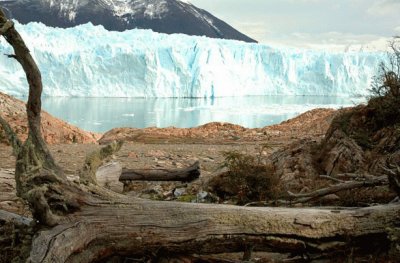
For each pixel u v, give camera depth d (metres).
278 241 4.12
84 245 3.86
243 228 4.10
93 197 4.10
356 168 7.14
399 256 4.22
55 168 4.11
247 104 77.44
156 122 60.00
